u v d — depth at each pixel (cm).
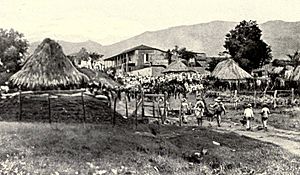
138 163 1686
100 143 1861
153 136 2272
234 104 4734
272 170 1848
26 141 1756
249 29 8894
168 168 1716
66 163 1517
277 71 8112
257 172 1802
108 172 1490
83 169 1473
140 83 5862
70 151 1689
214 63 9469
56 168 1438
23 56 6925
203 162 1898
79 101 2734
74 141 1839
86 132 2066
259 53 8831
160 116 3256
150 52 10012
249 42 8712
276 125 3334
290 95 5344
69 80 3011
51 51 3039
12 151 1595
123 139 2017
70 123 2441
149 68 9412
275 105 4491
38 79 2931
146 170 1609
